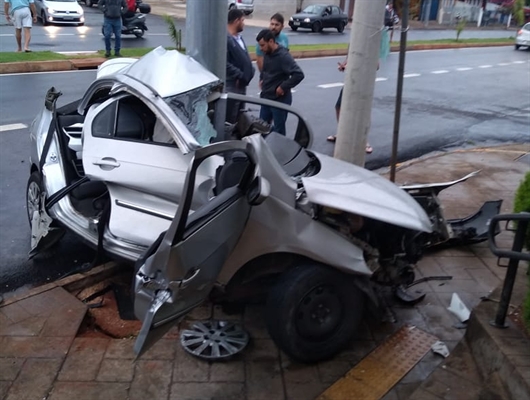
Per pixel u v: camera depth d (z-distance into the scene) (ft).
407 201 13.50
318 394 11.56
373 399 11.49
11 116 30.50
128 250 13.87
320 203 11.91
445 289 15.74
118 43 50.31
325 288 12.15
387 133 34.47
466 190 23.48
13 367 11.67
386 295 15.30
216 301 14.17
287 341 11.94
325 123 34.55
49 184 15.90
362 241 12.81
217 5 18.76
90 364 11.92
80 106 16.72
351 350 13.06
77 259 17.06
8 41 56.90
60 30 67.72
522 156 29.37
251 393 11.47
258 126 15.66
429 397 11.17
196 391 11.42
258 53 25.96
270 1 116.47
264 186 10.89
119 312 14.49
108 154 14.33
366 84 17.75
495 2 159.84
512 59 79.61
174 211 13.98
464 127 37.32
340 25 100.07
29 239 18.03
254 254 12.03
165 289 10.41
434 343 13.33
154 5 116.98
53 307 13.74
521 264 15.06
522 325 12.20
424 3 137.28
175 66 15.11
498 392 10.96
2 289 15.33
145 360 12.16
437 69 63.31
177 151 14.17
